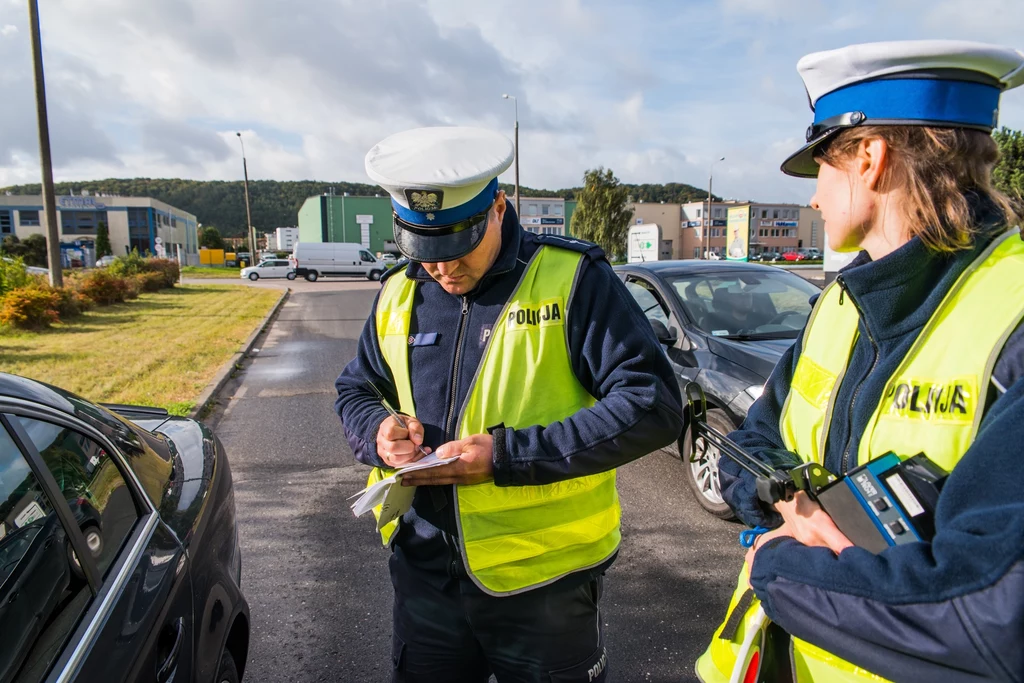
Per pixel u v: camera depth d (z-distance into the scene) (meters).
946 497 0.75
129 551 1.56
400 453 1.41
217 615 1.81
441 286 1.58
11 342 10.60
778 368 1.22
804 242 83.81
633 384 1.37
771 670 1.04
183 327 12.86
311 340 11.81
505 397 1.45
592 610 1.55
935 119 0.85
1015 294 0.80
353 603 2.98
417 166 1.35
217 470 2.27
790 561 0.87
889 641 0.74
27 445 1.40
